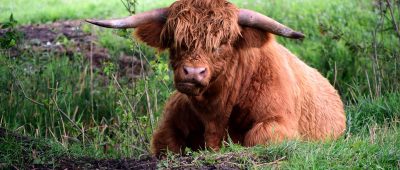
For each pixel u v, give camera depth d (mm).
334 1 22750
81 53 18859
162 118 11344
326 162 9172
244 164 9062
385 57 16328
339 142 10094
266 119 10742
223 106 10742
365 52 17422
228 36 10172
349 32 19797
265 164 9125
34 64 17109
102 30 21984
